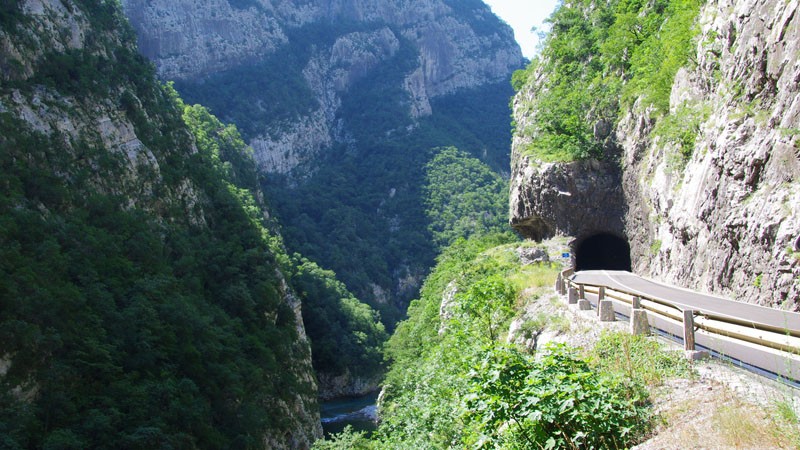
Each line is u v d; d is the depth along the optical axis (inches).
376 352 4114.2
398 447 878.4
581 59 2824.8
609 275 1827.0
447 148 7588.6
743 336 467.5
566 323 745.6
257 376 2106.3
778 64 965.8
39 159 1948.8
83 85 2284.7
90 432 1408.7
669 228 1469.0
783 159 887.1
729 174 1047.0
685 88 1487.5
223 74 7701.8
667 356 502.0
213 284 2443.4
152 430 1465.3
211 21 7780.5
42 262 1658.5
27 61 2091.5
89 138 2191.2
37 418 1396.4
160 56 7209.6
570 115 2444.6
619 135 2169.0
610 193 2208.4
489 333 991.6
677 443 358.3
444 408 800.3
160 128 2832.2
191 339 1910.7
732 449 329.7
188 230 2596.0
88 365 1549.0
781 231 837.2
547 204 2402.8
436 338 1867.6
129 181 2306.8
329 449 1384.1
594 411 384.5
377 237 6461.6
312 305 4060.0
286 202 6156.5
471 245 3319.4
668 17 1943.9
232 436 1818.4
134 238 2121.1
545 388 387.2
